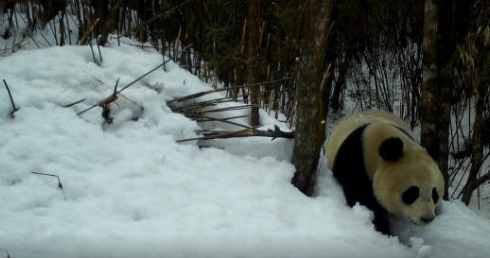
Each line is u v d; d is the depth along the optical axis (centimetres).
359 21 643
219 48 648
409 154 408
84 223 350
